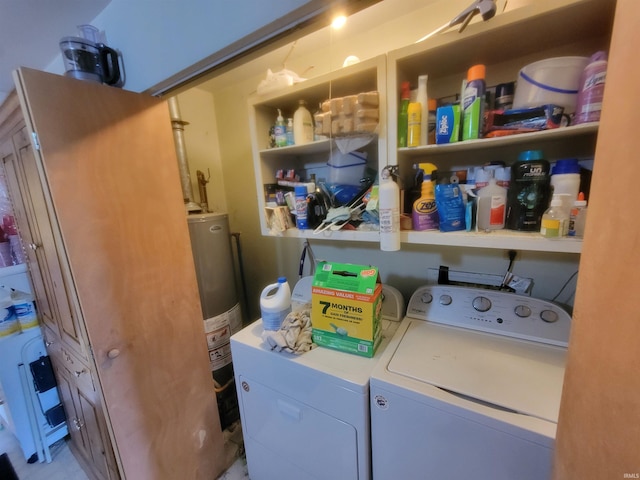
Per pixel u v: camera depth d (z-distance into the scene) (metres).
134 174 1.11
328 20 0.70
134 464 1.19
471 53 0.95
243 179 2.03
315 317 1.13
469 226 0.95
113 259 1.07
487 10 0.76
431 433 0.83
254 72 1.73
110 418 1.10
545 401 0.77
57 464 1.66
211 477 1.49
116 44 1.15
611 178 0.37
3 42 1.24
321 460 1.08
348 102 1.02
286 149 1.33
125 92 1.07
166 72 0.99
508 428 0.72
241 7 0.75
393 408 0.88
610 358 0.37
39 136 0.88
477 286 1.28
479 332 1.12
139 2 1.00
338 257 1.71
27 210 1.24
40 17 1.12
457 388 0.83
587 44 0.88
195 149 1.95
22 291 1.69
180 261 1.29
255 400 1.23
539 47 0.91
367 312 1.02
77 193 0.96
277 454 1.23
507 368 0.91
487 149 1.14
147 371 1.20
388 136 1.01
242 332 1.30
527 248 0.83
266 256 2.04
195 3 0.85
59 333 1.36
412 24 1.22
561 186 0.82
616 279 0.36
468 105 0.90
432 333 1.14
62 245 0.95
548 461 0.68
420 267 1.44
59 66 1.48
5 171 1.33
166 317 1.25
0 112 1.10
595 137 0.94
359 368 0.99
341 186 1.30
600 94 0.72
